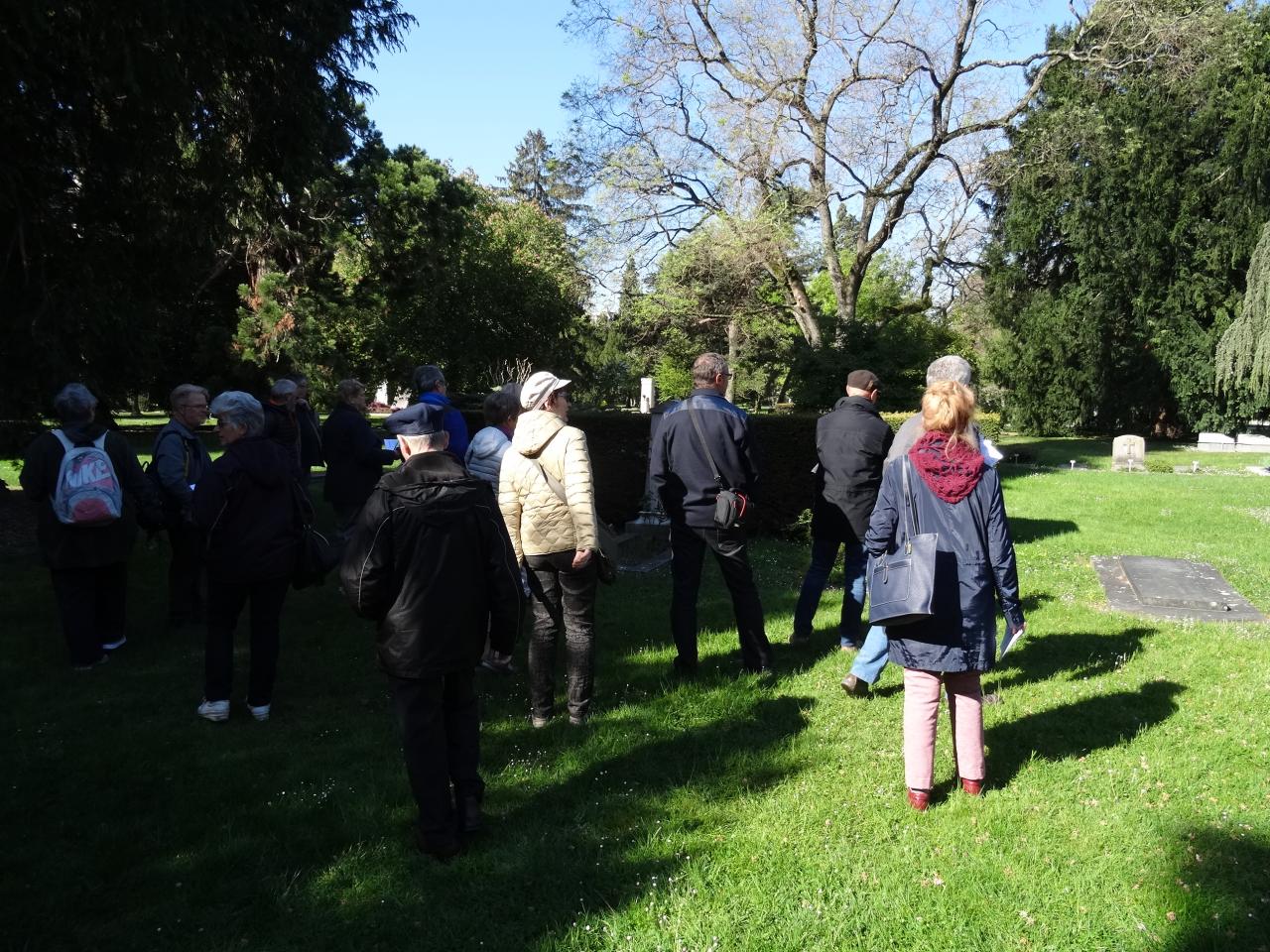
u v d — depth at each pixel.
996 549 3.51
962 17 21.41
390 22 9.77
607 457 10.48
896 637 3.58
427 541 3.23
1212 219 29.52
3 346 8.80
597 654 5.64
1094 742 4.22
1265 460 22.66
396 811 3.62
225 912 2.95
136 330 9.81
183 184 9.34
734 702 4.76
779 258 21.58
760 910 2.91
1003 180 22.69
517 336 26.80
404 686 3.27
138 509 5.59
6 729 4.45
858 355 15.16
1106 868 3.15
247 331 21.98
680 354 31.44
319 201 20.59
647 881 3.09
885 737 4.31
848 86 22.03
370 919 2.91
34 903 2.98
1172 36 20.17
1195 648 5.64
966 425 3.57
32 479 5.19
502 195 43.38
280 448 4.57
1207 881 3.05
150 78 7.59
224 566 4.36
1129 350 32.03
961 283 25.80
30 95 7.84
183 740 4.33
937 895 2.99
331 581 7.57
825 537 5.61
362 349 26.94
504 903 3.00
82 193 9.09
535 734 4.39
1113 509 12.41
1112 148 24.33
